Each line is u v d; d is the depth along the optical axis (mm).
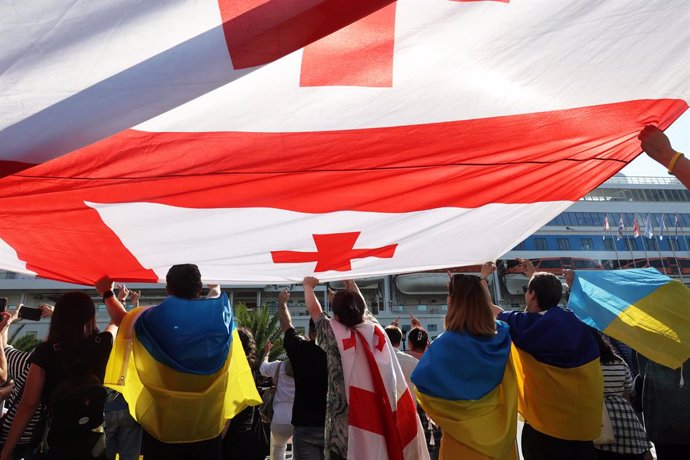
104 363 2605
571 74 2254
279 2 1557
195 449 2639
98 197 2359
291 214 2906
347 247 3504
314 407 3738
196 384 2604
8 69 1516
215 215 2760
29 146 1619
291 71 1941
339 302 3025
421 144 2465
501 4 1926
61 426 2322
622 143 2811
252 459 3793
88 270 3119
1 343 3158
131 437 5309
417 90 2160
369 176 2664
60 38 1508
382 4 1583
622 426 3311
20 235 2613
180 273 2832
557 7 1991
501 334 2758
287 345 3832
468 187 3008
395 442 2689
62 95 1586
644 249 53094
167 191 2420
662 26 2117
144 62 1585
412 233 3486
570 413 2713
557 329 2805
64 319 2527
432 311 48531
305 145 2287
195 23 1554
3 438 3006
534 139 2609
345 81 2033
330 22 1579
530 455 2889
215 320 2730
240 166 2322
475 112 2328
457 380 2570
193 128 2051
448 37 2002
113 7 1500
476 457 2479
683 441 3016
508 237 3910
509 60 2135
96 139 1655
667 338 3111
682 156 1886
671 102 2488
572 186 3299
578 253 51375
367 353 2875
